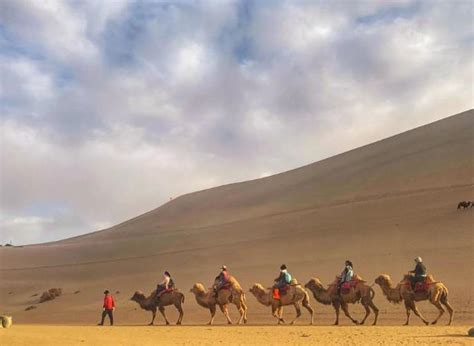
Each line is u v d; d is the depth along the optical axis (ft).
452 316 84.84
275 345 61.77
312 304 122.01
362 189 222.48
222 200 317.01
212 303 101.60
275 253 175.01
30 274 236.43
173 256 215.51
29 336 70.95
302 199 246.88
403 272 123.44
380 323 91.97
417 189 196.03
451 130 252.21
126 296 168.96
